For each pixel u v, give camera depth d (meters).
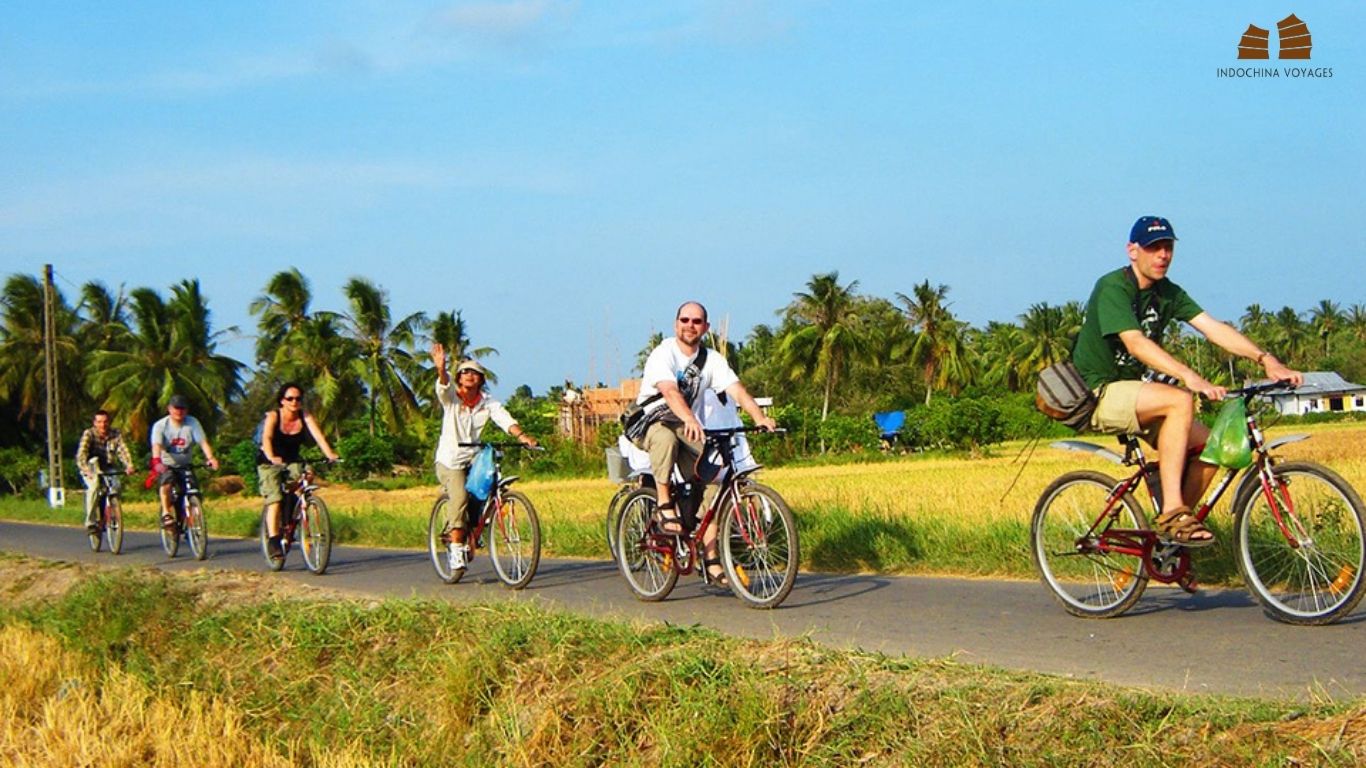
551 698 6.33
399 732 6.67
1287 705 4.77
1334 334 133.38
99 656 9.01
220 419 66.81
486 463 11.73
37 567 12.97
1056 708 4.95
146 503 39.44
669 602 10.06
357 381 68.81
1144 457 7.86
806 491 24.91
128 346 65.25
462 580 12.45
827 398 79.44
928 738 5.02
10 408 68.38
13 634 9.95
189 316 61.59
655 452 9.66
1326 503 7.04
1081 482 8.14
